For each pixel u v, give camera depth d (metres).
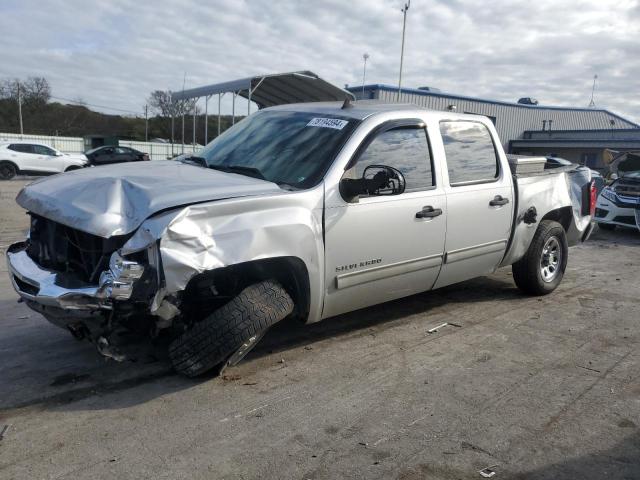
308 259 3.86
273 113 5.09
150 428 3.31
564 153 40.84
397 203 4.39
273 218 3.65
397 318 5.41
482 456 3.12
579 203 6.68
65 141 45.25
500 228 5.42
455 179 4.95
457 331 5.11
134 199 3.39
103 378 3.93
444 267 4.95
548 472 2.99
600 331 5.21
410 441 3.25
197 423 3.38
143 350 4.39
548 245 6.19
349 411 3.57
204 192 3.49
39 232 3.88
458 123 5.12
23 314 5.26
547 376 4.19
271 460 3.03
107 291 3.18
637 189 11.07
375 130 4.37
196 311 3.78
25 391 3.72
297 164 4.18
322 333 4.93
